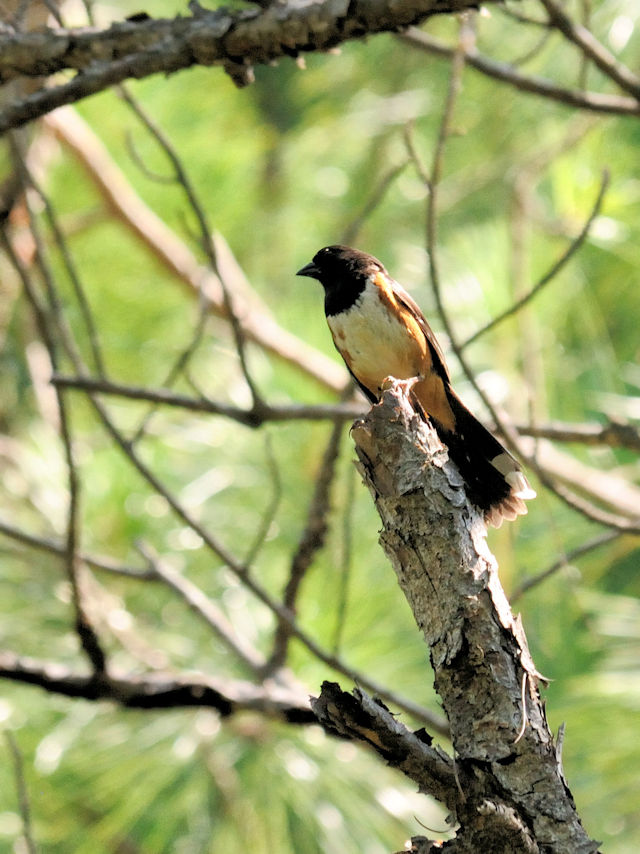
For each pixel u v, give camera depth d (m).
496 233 9.56
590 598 8.74
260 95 12.84
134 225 10.61
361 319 7.54
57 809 7.94
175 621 8.45
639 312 10.09
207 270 8.10
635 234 9.50
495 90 11.45
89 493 8.74
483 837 3.83
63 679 7.09
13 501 9.05
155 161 10.86
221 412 7.59
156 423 9.34
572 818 3.90
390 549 4.22
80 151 10.36
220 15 5.98
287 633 7.47
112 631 8.10
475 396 8.91
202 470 8.98
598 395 9.34
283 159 12.49
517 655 4.02
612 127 9.94
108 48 6.16
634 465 9.50
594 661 8.49
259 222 12.14
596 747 7.29
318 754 7.39
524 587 7.48
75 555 6.94
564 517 9.20
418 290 11.03
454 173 11.78
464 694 4.02
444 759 3.95
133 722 7.74
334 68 12.60
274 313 11.32
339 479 8.74
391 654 7.77
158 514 8.78
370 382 7.81
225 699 7.07
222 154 11.22
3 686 8.18
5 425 10.74
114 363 10.34
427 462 4.21
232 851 7.37
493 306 9.09
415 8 5.47
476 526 4.19
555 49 10.53
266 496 8.77
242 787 7.30
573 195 9.38
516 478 6.88
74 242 10.78
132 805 7.50
